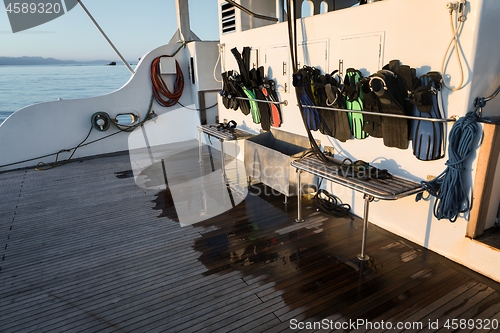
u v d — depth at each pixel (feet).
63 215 11.81
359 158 10.24
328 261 8.48
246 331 6.26
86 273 8.30
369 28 9.07
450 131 7.33
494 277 7.42
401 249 8.89
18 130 17.84
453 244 8.16
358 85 8.90
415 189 7.86
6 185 15.20
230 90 15.87
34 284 7.91
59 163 18.67
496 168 7.41
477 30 6.78
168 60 20.98
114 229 10.65
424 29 7.78
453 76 7.36
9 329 6.48
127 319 6.67
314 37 10.96
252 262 8.55
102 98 19.93
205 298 7.23
